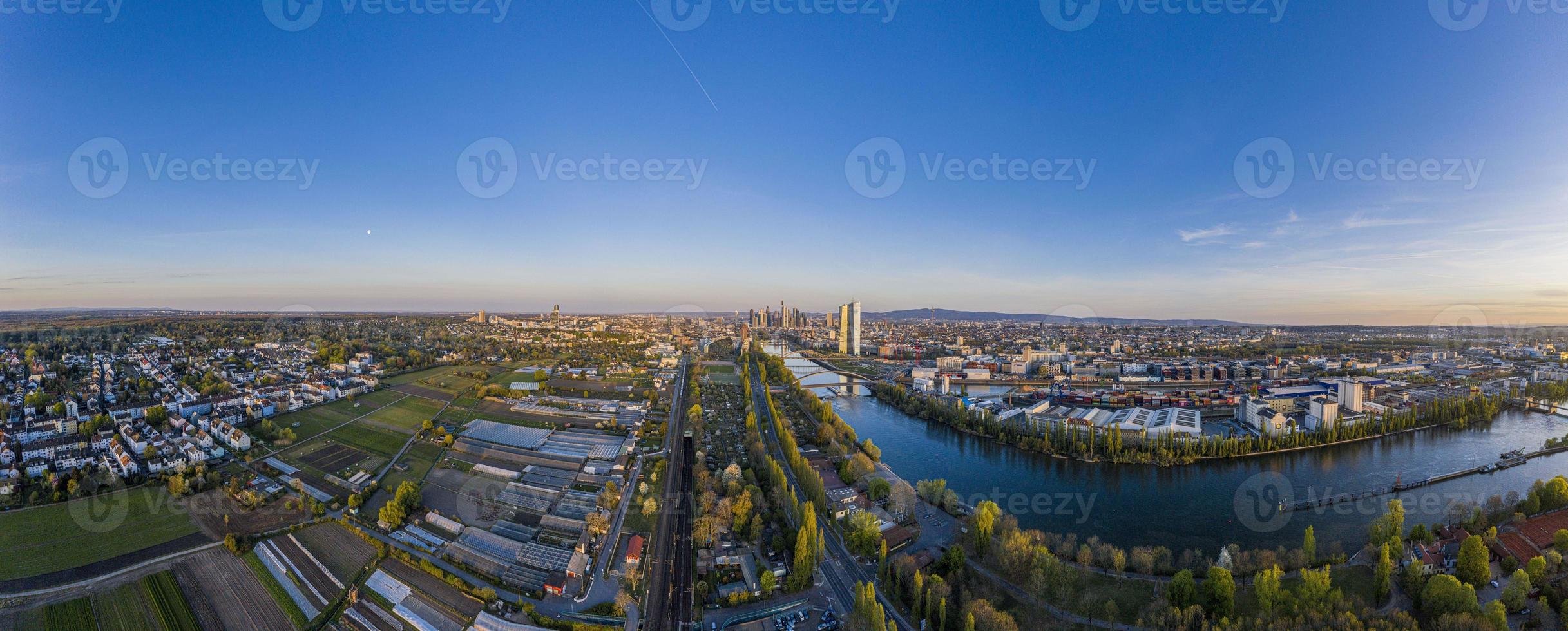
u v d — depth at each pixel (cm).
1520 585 14362
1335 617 13575
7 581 16375
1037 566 16462
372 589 16712
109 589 16275
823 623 15262
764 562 18188
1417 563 15400
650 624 15262
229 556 18162
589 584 17175
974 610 14412
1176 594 14938
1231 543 18950
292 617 15325
